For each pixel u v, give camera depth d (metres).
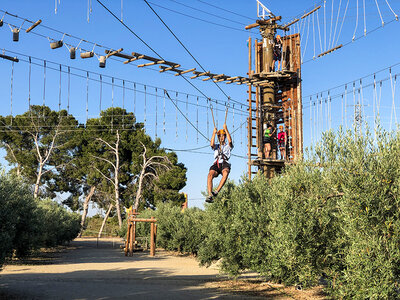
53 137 63.97
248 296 13.79
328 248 11.33
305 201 11.32
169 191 63.19
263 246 14.29
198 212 34.00
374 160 9.55
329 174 10.57
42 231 24.31
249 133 32.44
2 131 63.31
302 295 14.13
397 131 9.87
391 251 8.66
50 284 15.22
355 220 8.97
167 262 27.20
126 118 64.12
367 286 8.80
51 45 15.55
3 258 13.11
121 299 12.41
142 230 44.91
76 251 38.28
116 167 63.34
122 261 27.48
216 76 21.02
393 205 9.10
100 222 81.50
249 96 32.81
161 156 63.72
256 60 34.19
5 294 12.62
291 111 33.06
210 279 18.00
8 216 13.80
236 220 14.82
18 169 66.31
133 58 17.78
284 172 12.69
